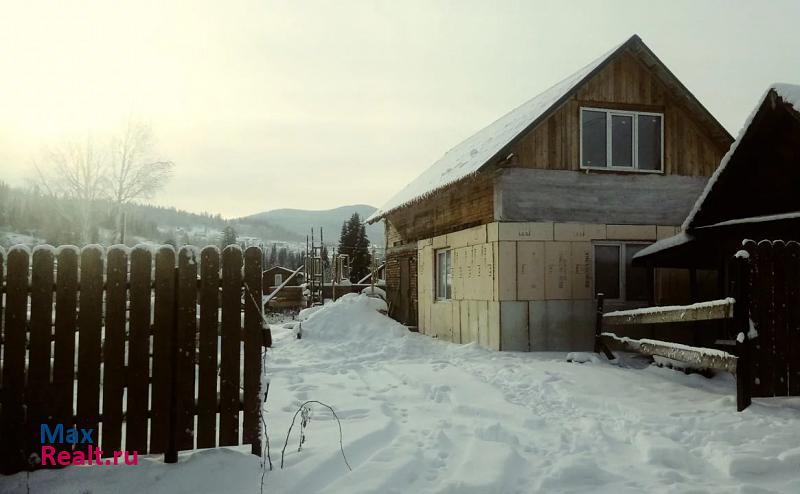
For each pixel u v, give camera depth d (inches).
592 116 483.2
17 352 150.7
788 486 158.4
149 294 159.2
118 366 156.3
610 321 381.4
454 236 538.9
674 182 493.0
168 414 158.2
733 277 247.0
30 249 157.0
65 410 152.5
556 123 469.4
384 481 153.8
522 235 452.4
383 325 604.4
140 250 158.6
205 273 163.3
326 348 500.7
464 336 512.4
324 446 182.5
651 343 323.9
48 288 152.8
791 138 320.8
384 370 369.4
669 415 233.1
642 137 495.8
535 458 184.1
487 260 467.2
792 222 315.6
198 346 162.4
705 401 261.4
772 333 244.7
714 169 506.3
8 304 150.9
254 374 165.5
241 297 166.1
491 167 444.1
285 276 1747.0
